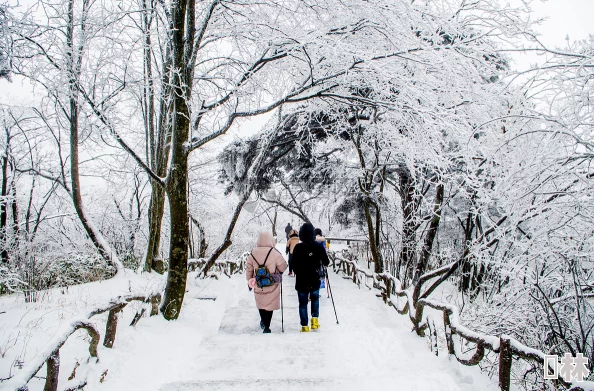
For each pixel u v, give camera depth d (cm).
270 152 1319
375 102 643
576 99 556
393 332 555
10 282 849
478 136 751
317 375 409
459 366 419
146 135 1267
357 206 1645
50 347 311
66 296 798
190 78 681
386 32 616
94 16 697
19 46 624
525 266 636
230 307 796
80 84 705
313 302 619
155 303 614
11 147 1545
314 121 1148
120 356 433
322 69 700
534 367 413
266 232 614
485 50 619
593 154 499
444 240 1497
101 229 1819
